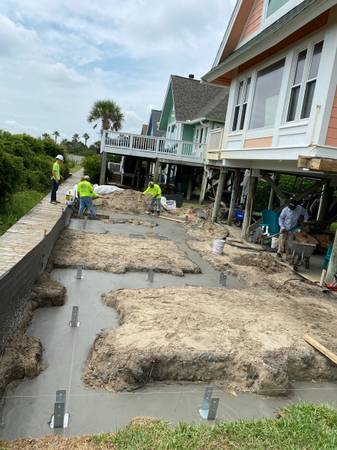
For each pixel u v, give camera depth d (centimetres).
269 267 928
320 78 767
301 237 988
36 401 382
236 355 464
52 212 1225
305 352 491
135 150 2122
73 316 538
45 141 2683
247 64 1181
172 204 1841
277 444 322
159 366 438
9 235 855
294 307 666
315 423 359
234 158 1247
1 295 402
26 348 452
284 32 840
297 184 2184
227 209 1712
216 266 916
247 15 1225
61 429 347
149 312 562
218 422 373
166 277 802
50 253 802
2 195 1059
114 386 412
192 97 2825
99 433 338
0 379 383
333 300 745
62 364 448
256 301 675
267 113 1038
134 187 2533
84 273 766
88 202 1394
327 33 751
